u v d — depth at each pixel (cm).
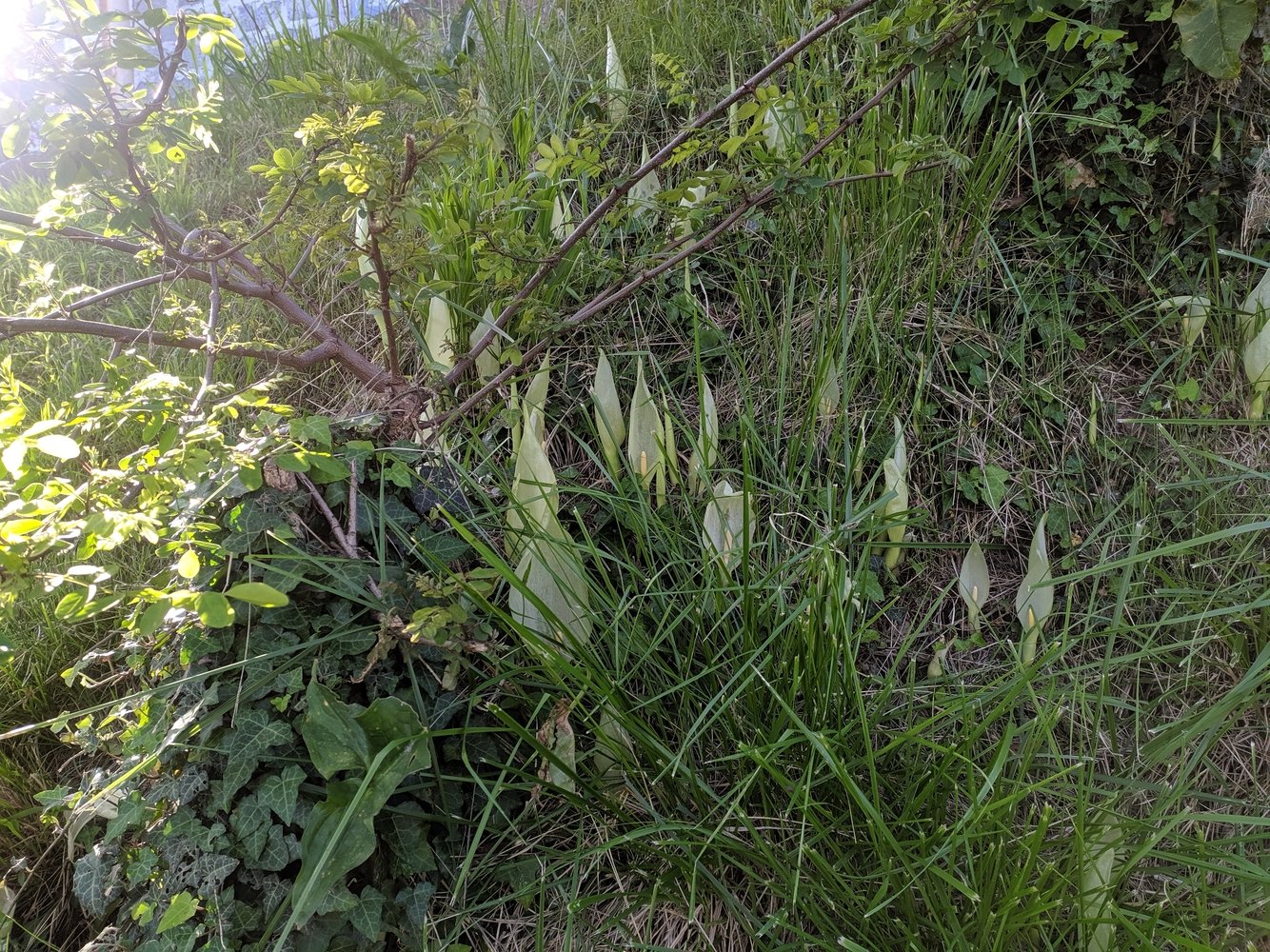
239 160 301
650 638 182
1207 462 208
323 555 164
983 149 225
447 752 162
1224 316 220
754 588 168
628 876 162
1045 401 218
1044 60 230
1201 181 225
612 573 203
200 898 137
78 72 135
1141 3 216
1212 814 138
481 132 164
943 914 142
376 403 225
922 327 226
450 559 174
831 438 210
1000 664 191
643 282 204
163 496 127
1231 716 180
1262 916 149
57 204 148
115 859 148
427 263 181
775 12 277
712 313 241
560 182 220
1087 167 227
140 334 165
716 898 159
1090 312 231
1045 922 136
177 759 147
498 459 214
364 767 143
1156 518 201
